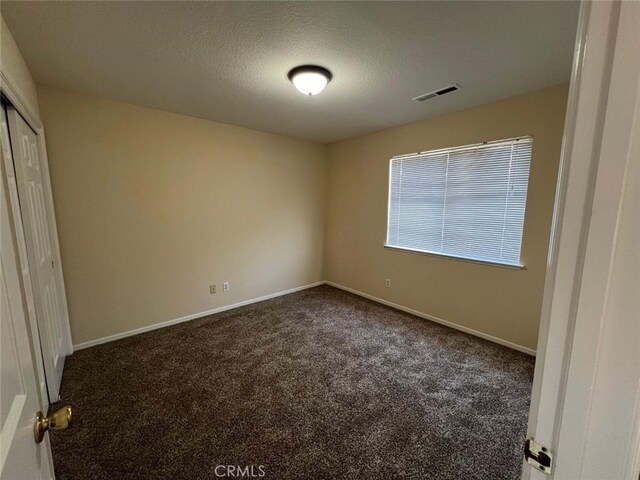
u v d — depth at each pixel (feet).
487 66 6.50
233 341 9.12
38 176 6.93
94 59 6.24
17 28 5.10
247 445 5.20
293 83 7.14
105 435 5.38
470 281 9.73
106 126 8.55
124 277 9.27
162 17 4.91
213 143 10.85
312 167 14.29
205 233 11.00
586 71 1.37
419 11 4.73
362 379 7.20
